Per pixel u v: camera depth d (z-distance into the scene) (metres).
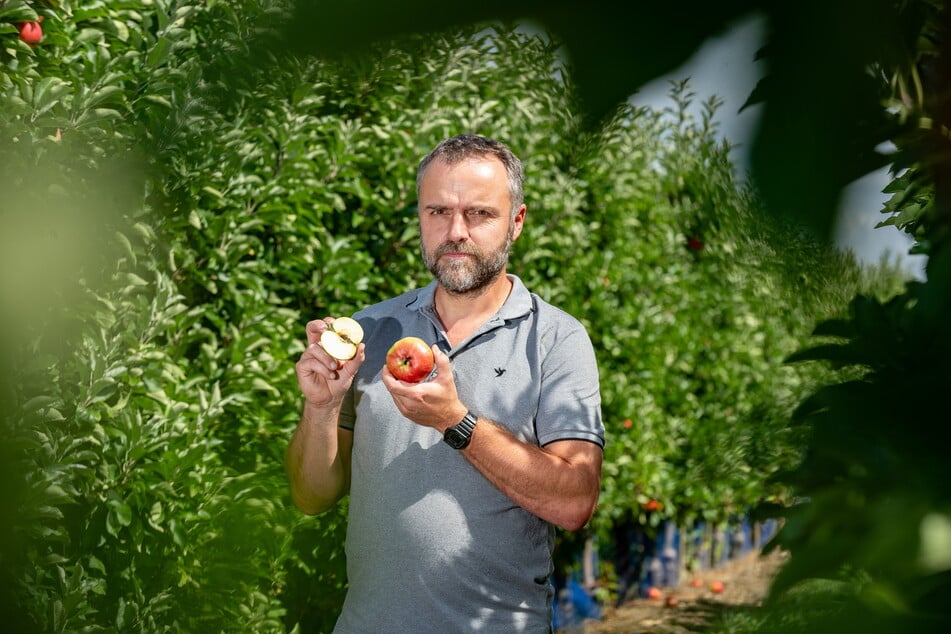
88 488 2.32
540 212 4.51
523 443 1.83
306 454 2.06
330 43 0.29
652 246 5.45
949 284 0.60
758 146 0.33
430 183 1.99
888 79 0.44
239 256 2.95
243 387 2.90
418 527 1.88
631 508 5.56
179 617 2.50
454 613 1.86
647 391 5.45
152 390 2.53
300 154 3.10
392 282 3.68
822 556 0.49
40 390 2.07
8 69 2.17
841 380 0.77
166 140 2.09
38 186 1.62
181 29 2.36
